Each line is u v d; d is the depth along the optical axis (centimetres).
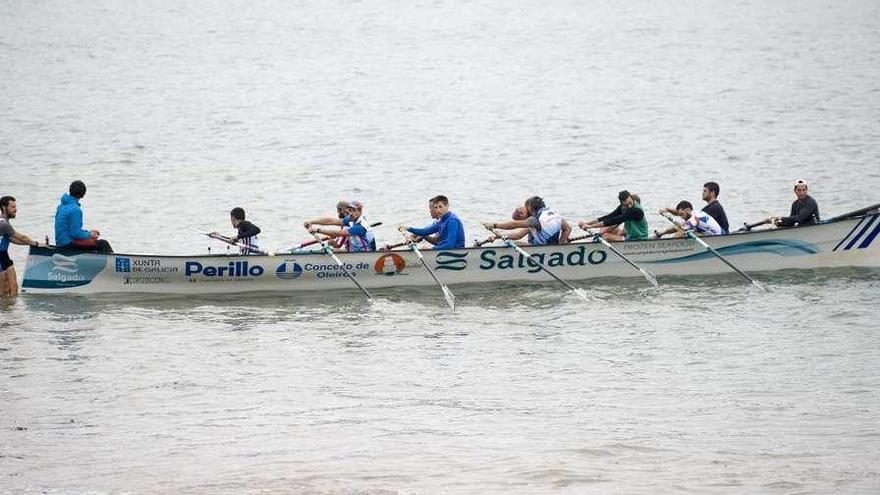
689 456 4934
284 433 5309
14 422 5469
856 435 5219
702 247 8400
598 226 8419
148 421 5497
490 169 13612
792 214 8631
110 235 10325
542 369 6362
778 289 8075
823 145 14650
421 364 6462
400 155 14525
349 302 7825
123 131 16012
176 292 7894
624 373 6281
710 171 13275
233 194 12225
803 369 6309
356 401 5816
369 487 4544
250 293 7956
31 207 11419
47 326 7162
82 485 4600
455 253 8100
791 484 4566
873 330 7044
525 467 4784
